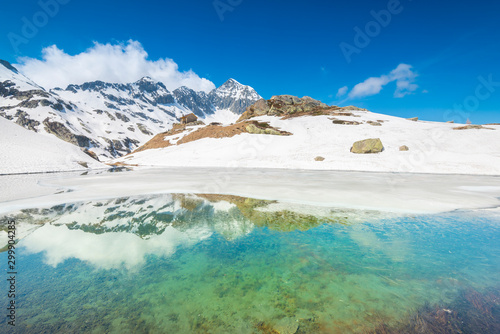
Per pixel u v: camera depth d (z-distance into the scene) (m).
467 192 14.77
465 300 4.53
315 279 5.36
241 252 6.75
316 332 3.75
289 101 92.56
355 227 8.70
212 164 43.88
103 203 12.45
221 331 3.80
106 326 3.91
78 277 5.46
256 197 13.59
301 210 10.90
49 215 10.23
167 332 3.79
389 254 6.55
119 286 5.12
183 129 80.44
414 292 4.82
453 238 7.61
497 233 7.99
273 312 4.26
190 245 7.25
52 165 35.16
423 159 33.53
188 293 4.88
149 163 51.31
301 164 37.50
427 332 3.71
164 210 11.07
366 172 29.25
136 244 7.33
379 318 4.07
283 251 6.80
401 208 11.08
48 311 4.29
